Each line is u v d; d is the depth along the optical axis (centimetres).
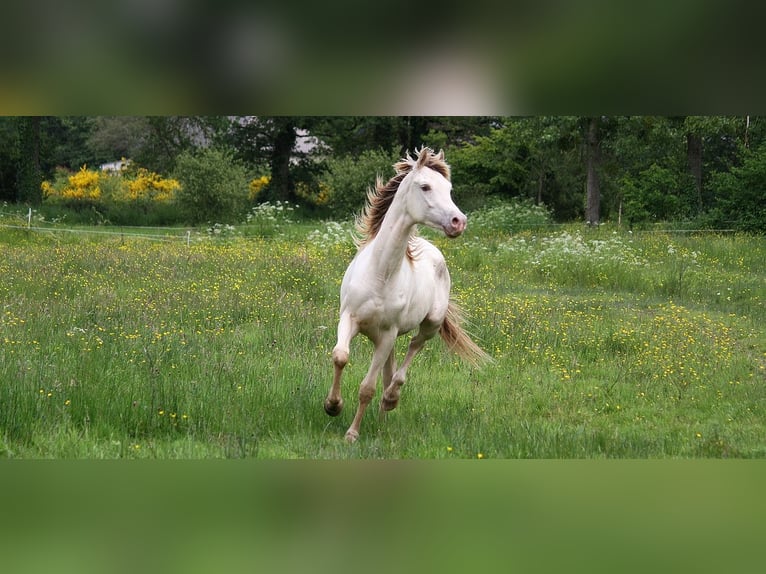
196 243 2542
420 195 755
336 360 758
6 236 2542
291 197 5375
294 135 5206
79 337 1016
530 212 3462
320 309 1331
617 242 2442
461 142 5034
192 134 5288
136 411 778
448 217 742
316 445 748
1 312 1126
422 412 872
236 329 1141
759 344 1366
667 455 784
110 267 1664
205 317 1205
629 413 938
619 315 1518
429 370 1061
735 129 3328
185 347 994
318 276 1595
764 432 876
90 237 2747
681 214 3638
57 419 752
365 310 783
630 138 3628
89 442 721
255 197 5150
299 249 2164
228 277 1579
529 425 839
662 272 2095
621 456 766
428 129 5059
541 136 3494
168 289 1414
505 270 2122
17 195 4447
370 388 790
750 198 3102
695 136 3753
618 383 1054
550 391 997
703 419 936
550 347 1208
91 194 4672
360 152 5116
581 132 3622
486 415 876
